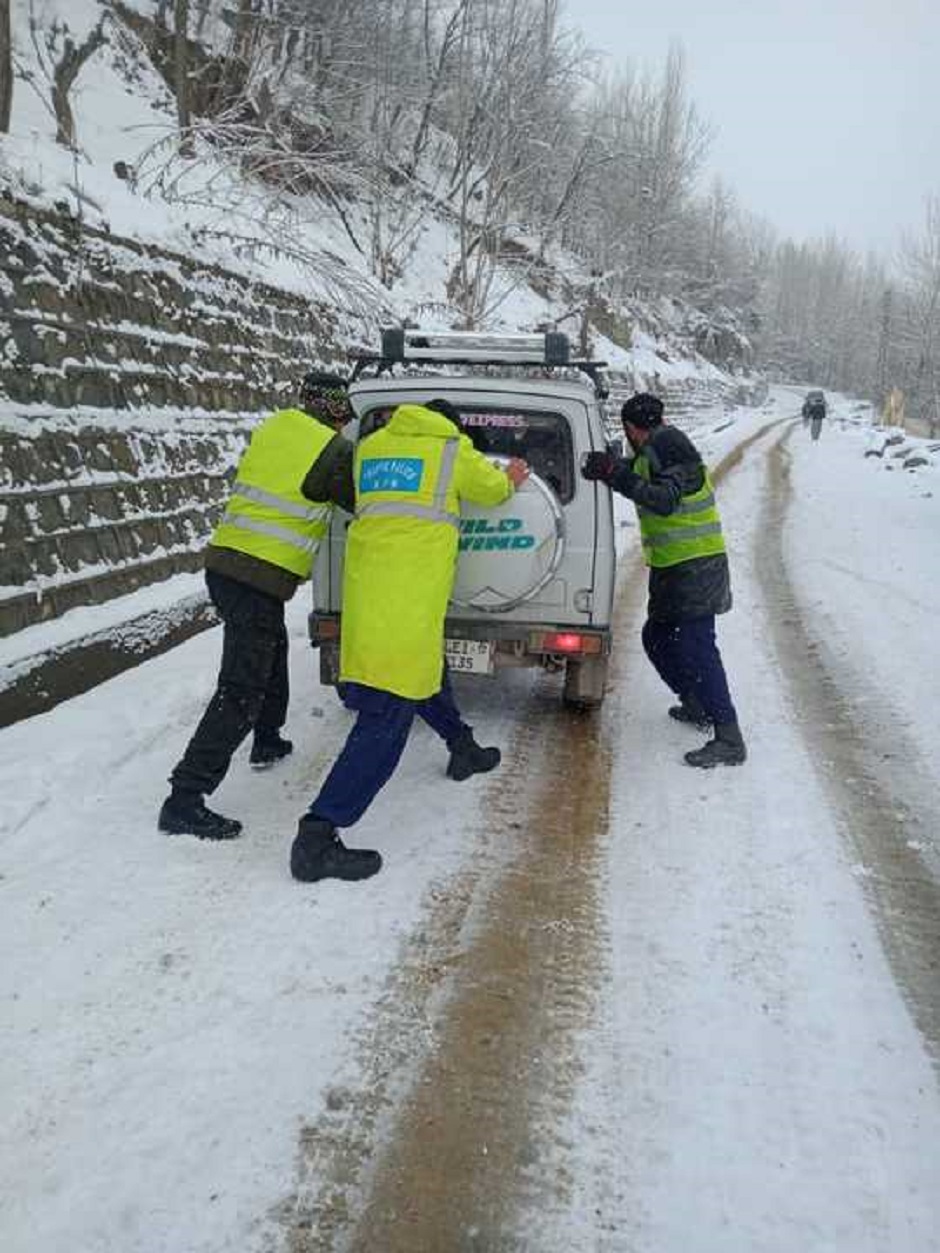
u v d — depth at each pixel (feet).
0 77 27.63
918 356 173.17
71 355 21.35
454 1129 8.38
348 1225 7.41
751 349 262.47
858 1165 8.13
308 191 59.57
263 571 13.46
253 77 55.31
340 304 40.34
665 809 14.94
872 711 19.63
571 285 95.66
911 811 15.05
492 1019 9.84
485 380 16.92
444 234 77.97
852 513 49.26
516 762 16.78
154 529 23.77
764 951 11.16
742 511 50.67
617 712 19.57
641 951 11.11
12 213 20.01
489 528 15.69
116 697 18.45
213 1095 8.63
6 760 15.14
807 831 14.21
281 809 14.61
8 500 18.26
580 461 16.65
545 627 16.62
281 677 15.85
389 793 15.38
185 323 27.30
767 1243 7.36
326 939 11.12
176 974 10.34
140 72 54.24
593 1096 8.82
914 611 27.58
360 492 13.16
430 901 12.07
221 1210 7.48
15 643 17.54
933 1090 9.03
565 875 12.84
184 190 38.24
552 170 90.58
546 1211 7.62
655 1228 7.48
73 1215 7.36
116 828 13.62
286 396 33.71
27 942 10.79
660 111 145.18
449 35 73.31
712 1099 8.82
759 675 22.13
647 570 35.09
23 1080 8.68
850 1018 10.01
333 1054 9.23
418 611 12.46
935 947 11.37
